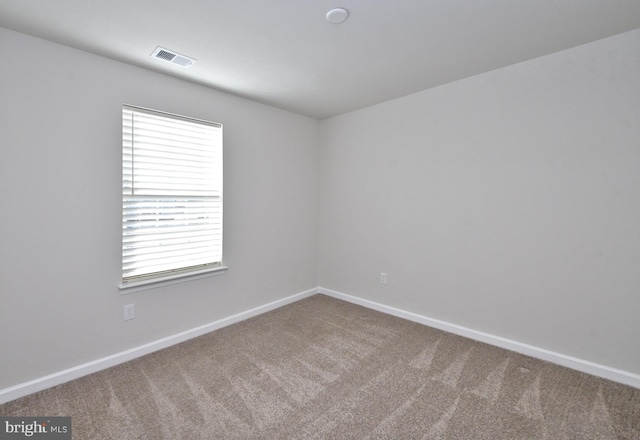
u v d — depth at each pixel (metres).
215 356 2.37
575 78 2.09
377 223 3.31
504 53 2.16
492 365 2.22
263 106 3.20
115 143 2.21
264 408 1.78
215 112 2.79
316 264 3.91
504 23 1.79
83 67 2.05
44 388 1.95
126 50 2.05
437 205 2.82
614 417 1.69
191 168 2.67
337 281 3.76
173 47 2.02
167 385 2.00
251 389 1.96
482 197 2.54
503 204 2.44
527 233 2.33
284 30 1.83
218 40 1.94
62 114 1.98
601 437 1.55
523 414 1.72
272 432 1.60
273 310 3.36
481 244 2.57
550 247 2.23
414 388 1.96
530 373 2.12
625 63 1.92
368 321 3.05
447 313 2.81
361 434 1.58
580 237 2.11
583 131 2.07
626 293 1.96
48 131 1.93
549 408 1.77
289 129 3.48
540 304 2.29
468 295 2.66
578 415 1.71
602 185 2.02
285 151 3.45
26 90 1.85
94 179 2.12
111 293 2.23
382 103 3.19
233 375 2.11
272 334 2.76
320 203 3.89
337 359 2.32
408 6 1.61
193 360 2.31
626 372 1.98
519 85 2.32
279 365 2.24
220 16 1.68
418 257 2.99
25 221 1.87
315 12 1.65
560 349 2.22
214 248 2.87
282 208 3.45
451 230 2.74
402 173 3.07
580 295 2.12
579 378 2.05
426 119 2.86
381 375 2.11
